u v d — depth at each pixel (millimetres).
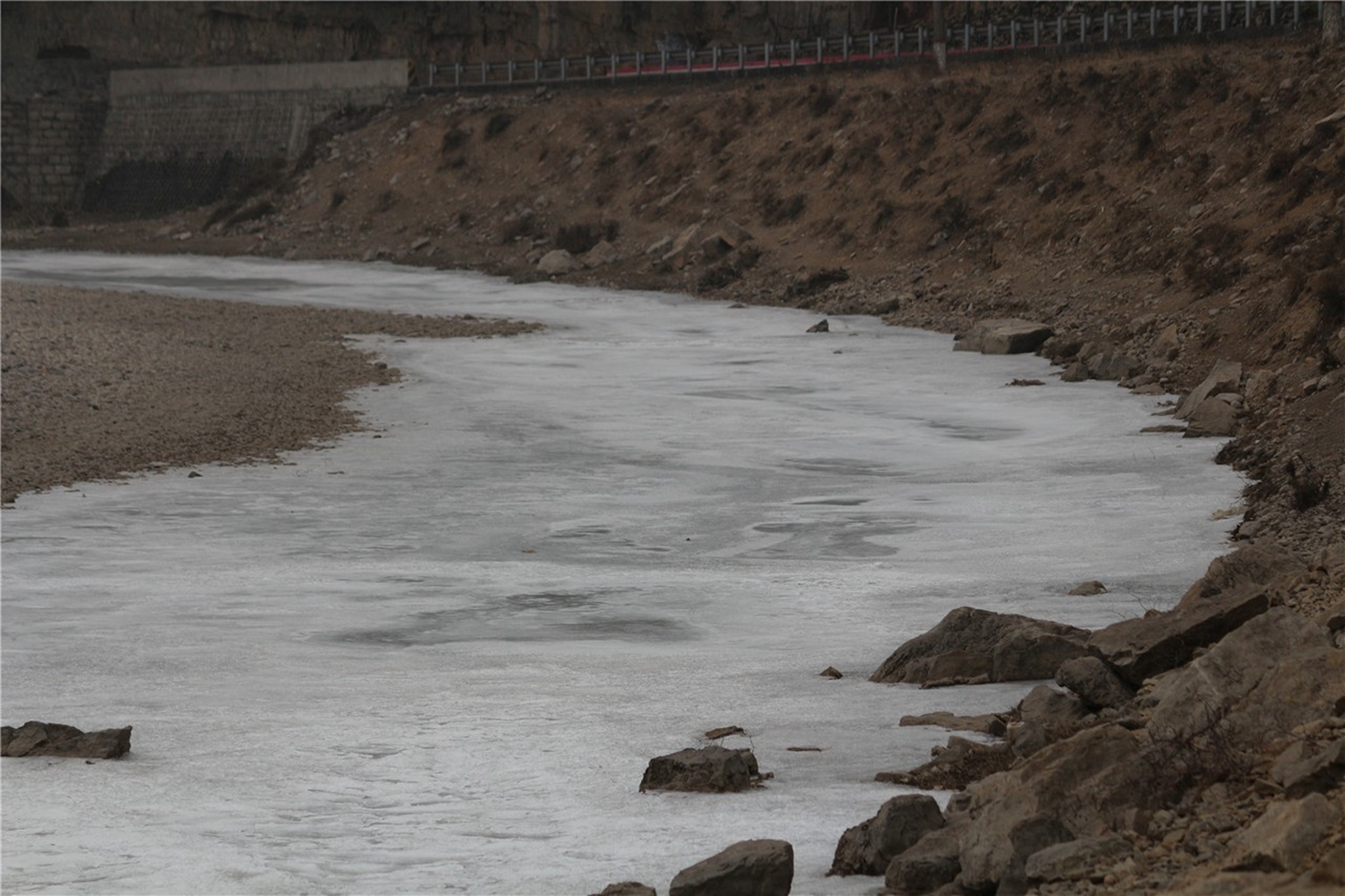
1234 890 7461
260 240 103312
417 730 15109
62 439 38719
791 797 12273
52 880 10383
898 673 17297
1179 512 28672
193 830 11664
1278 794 9172
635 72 104375
